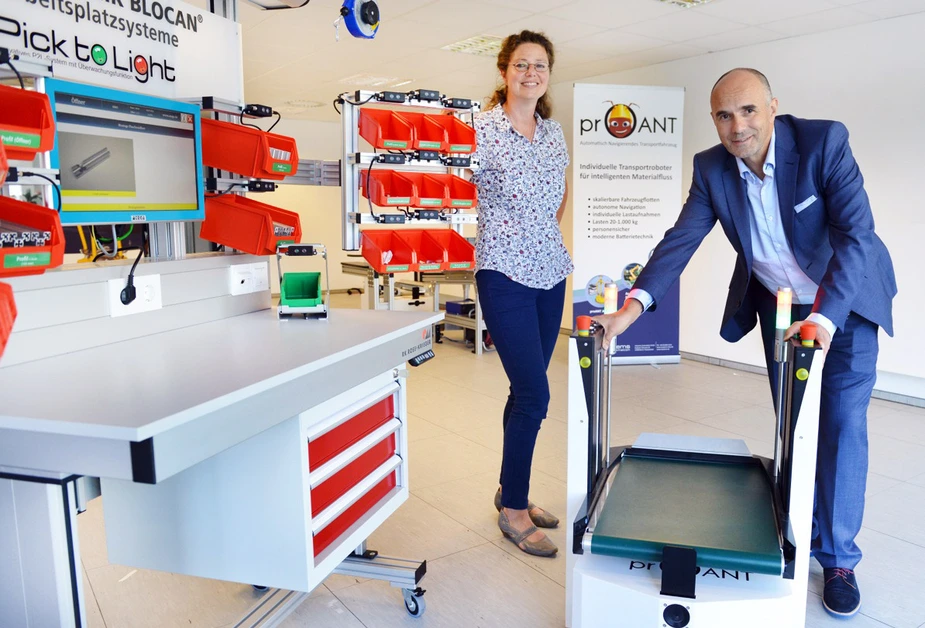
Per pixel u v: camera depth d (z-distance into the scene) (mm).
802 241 2018
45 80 1549
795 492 1520
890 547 2568
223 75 2494
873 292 2039
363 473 1975
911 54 4695
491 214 2389
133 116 1824
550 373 5570
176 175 1997
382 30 5367
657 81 6508
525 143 2379
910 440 3943
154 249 2086
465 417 4320
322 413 1743
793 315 2213
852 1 4418
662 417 4332
